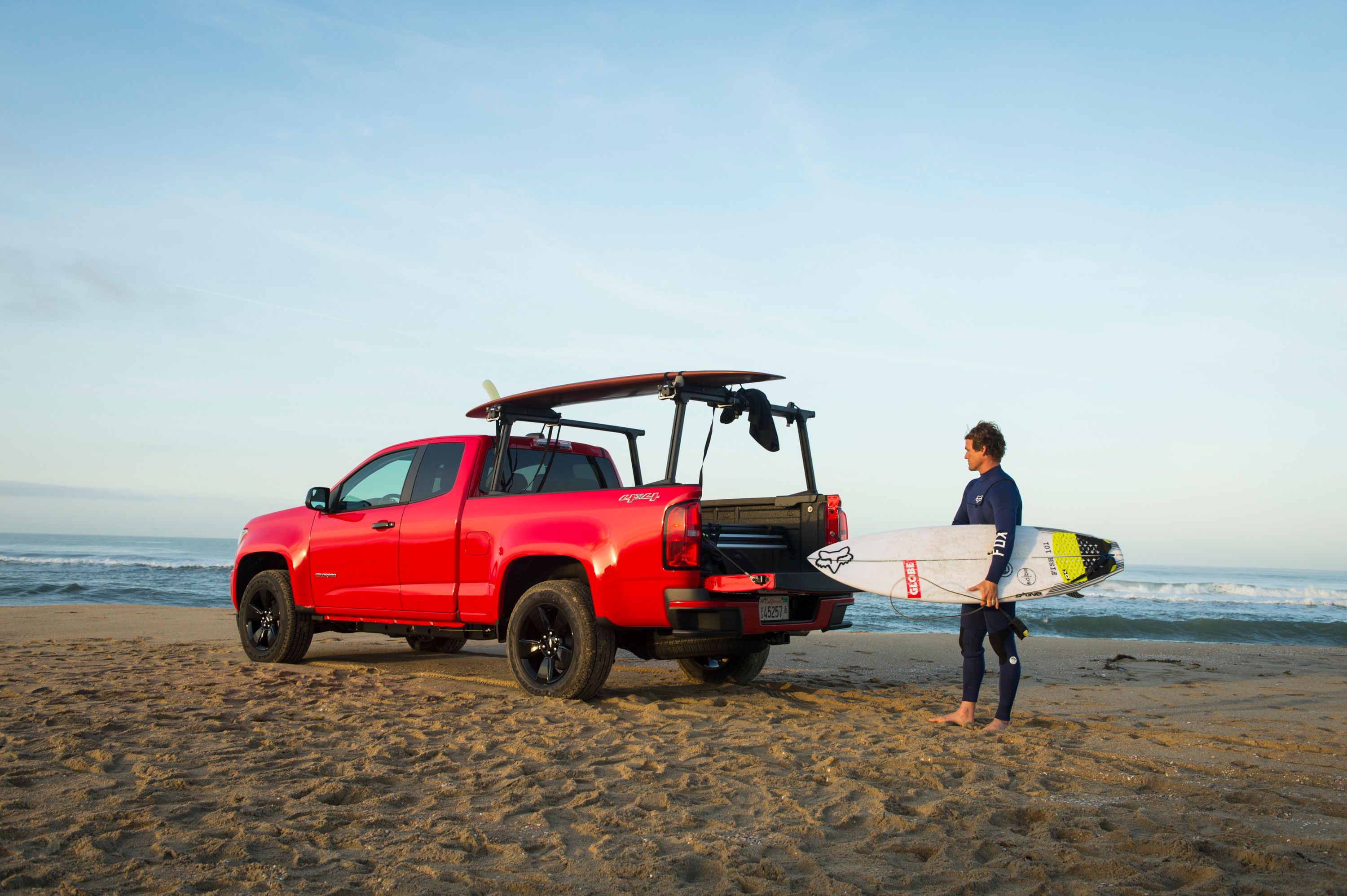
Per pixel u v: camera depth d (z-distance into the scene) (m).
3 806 3.12
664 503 5.19
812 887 2.51
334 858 2.69
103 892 2.37
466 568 6.12
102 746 4.09
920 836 2.99
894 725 4.96
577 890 2.47
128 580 24.25
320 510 7.26
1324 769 4.14
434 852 2.74
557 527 5.62
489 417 6.46
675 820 3.12
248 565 7.89
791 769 3.90
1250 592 29.22
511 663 5.84
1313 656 9.70
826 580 5.60
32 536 135.50
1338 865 2.82
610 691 6.21
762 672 7.62
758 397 5.85
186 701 5.39
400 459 6.95
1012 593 4.83
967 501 5.11
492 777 3.67
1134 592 29.06
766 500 6.24
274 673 6.68
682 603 5.08
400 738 4.39
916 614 19.20
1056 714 5.61
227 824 2.97
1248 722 5.37
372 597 6.71
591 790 3.50
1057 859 2.77
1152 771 4.02
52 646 8.34
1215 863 2.79
